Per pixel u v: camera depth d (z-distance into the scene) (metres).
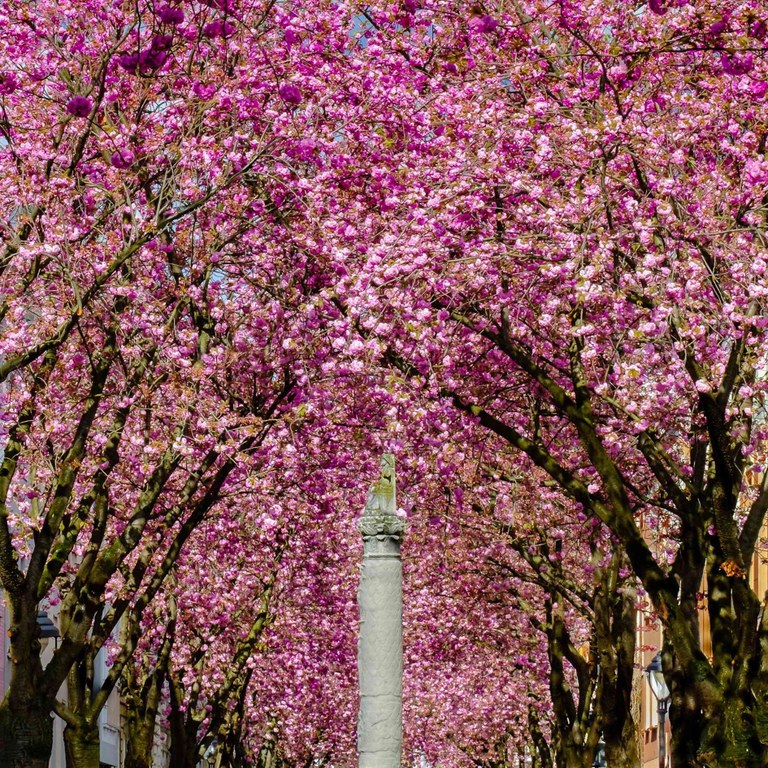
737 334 15.52
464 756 59.78
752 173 15.82
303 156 18.64
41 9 18.45
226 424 19.30
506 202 17.61
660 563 27.75
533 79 18.16
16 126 18.30
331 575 32.19
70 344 20.80
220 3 15.13
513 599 33.03
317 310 18.97
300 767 59.59
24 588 16.83
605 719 25.67
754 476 25.52
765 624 15.96
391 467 12.04
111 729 50.41
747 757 15.73
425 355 17.16
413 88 18.95
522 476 25.84
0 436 20.30
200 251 20.30
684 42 16.27
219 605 30.22
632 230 17.08
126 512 25.05
